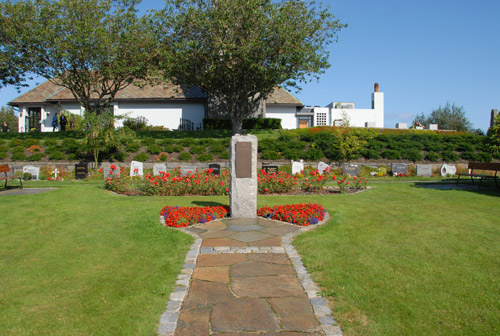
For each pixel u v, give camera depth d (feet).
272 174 40.93
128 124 94.17
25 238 20.35
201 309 11.87
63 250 18.20
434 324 10.77
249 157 26.07
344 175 59.52
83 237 20.49
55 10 66.80
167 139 69.72
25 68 70.44
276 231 22.18
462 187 42.96
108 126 62.34
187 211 25.89
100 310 11.73
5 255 17.42
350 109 133.90
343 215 25.96
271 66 68.59
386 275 14.44
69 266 15.88
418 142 72.38
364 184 45.52
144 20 71.97
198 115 106.42
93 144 60.75
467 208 28.17
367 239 19.60
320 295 12.88
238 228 23.02
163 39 72.79
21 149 65.67
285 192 40.34
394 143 71.36
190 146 68.64
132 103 105.91
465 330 10.45
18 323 10.91
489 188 41.91
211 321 11.05
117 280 14.28
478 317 11.18
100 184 49.70
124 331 10.46
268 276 14.76
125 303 12.23
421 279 14.02
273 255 17.51
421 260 16.12
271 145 68.90
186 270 15.51
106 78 75.10
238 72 72.59
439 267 15.25
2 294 12.94
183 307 12.02
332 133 72.59
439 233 20.58
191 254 17.70
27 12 66.03
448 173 63.52
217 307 12.00
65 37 67.97
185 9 70.54
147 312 11.62
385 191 39.09
